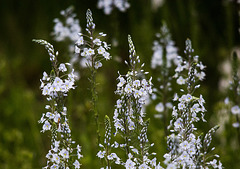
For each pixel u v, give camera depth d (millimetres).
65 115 3486
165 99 5703
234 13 7723
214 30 9375
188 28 8297
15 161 6746
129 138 3570
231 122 6309
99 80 7277
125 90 3475
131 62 3617
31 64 10070
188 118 3488
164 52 7457
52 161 3457
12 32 10391
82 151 6277
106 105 7539
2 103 8156
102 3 7211
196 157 3373
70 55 5812
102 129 6742
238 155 5934
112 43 7438
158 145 5844
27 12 10398
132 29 7891
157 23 8867
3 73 8805
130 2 8070
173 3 8859
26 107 7953
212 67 9312
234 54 5066
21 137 7301
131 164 3396
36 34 9758
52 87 3352
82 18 9031
